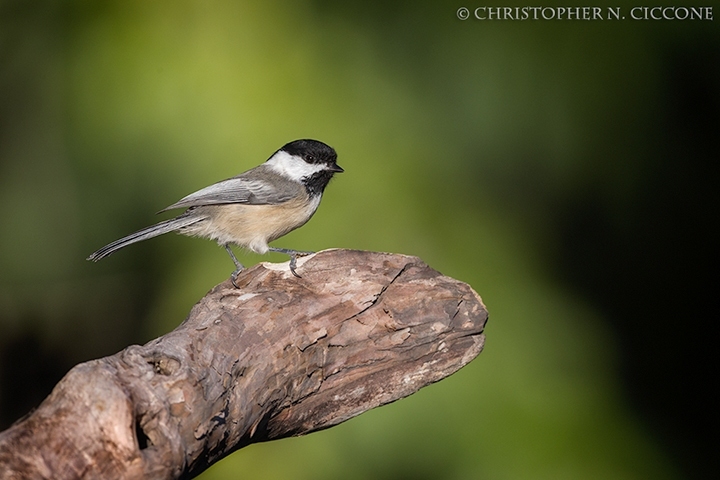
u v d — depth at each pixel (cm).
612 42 986
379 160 959
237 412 538
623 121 984
